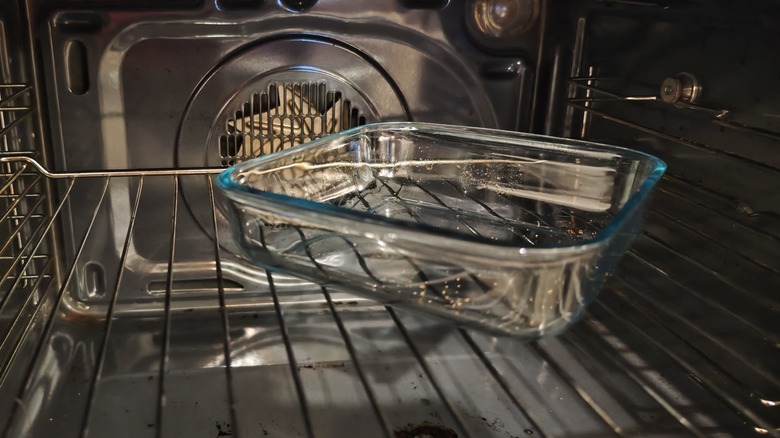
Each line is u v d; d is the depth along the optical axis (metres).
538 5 0.66
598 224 0.56
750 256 0.52
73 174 0.57
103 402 0.53
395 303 0.48
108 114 0.62
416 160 0.62
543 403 0.53
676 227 0.59
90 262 0.66
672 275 0.60
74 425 0.50
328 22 0.64
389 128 0.61
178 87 0.63
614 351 0.61
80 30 0.60
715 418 0.52
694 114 0.56
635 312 0.64
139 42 0.61
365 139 0.61
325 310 0.68
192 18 0.61
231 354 0.60
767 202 0.50
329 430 0.49
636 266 0.64
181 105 0.63
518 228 0.59
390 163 0.62
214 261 0.68
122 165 0.64
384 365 0.58
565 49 0.67
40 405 0.52
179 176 0.66
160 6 0.60
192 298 0.68
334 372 0.57
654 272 0.62
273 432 0.49
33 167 0.61
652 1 0.58
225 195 0.49
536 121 0.69
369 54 0.65
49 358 0.58
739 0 0.50
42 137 0.62
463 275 0.44
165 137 0.64
